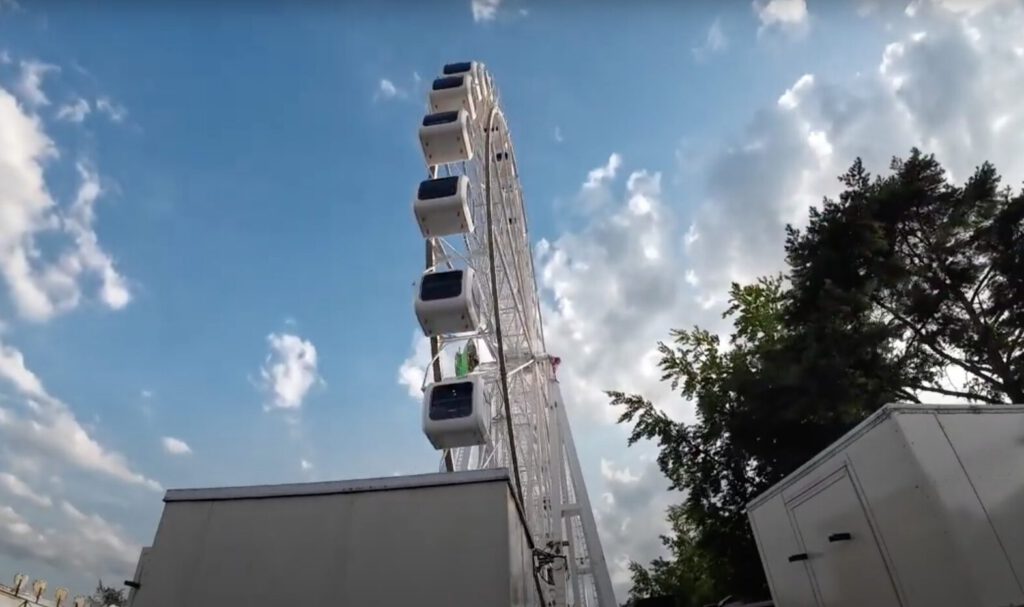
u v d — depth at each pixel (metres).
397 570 5.65
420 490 6.07
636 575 37.12
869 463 6.08
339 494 6.13
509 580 5.48
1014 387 18.77
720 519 21.94
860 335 18.80
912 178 21.42
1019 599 4.92
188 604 5.62
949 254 20.97
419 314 14.57
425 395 13.92
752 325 25.23
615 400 25.14
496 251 19.45
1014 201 19.86
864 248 20.12
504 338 20.00
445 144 18.50
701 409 23.17
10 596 27.62
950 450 5.58
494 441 17.50
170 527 6.05
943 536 5.18
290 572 5.73
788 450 19.52
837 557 6.54
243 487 6.26
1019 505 5.38
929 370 21.02
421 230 16.88
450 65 22.52
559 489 20.12
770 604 13.98
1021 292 19.84
